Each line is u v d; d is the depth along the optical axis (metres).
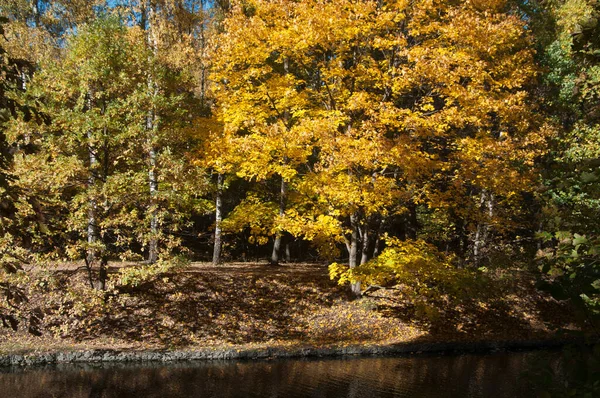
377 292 16.77
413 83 12.38
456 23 11.94
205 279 15.98
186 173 13.85
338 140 11.73
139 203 14.21
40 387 10.30
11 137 10.90
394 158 11.55
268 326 14.73
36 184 11.23
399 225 22.50
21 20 19.33
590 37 3.25
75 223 12.18
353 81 14.39
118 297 13.59
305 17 12.13
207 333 14.09
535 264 2.90
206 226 26.91
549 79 17.30
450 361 13.05
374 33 12.84
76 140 12.99
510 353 14.23
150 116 14.03
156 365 12.20
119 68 13.74
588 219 2.93
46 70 12.62
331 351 13.35
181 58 16.52
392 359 13.12
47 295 13.96
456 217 18.95
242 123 15.94
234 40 12.71
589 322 2.34
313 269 18.84
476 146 12.62
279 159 14.07
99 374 11.35
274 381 10.98
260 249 28.16
